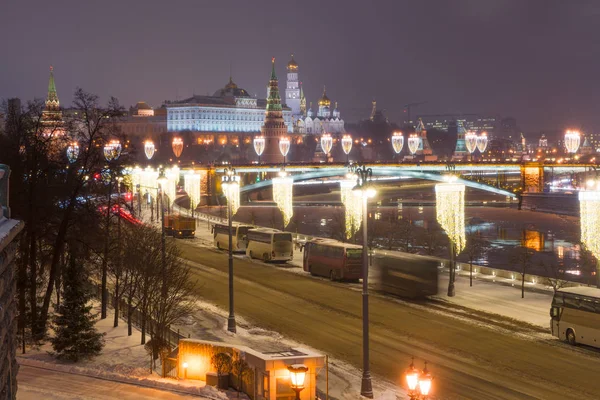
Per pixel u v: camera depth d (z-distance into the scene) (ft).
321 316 230.89
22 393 133.08
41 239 228.84
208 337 198.18
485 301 250.98
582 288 204.33
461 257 448.24
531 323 219.00
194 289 272.10
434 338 201.36
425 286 252.42
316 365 136.67
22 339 178.50
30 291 199.93
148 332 203.92
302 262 353.31
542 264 372.99
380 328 213.66
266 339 198.80
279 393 133.49
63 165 220.64
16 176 214.48
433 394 153.58
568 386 160.45
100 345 174.50
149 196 615.98
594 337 188.14
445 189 339.98
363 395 150.00
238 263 348.79
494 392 155.94
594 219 248.93
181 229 453.99
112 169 226.79
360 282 294.66
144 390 139.74
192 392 139.54
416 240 491.31
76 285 175.63
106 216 235.40
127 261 223.71
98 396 133.90
